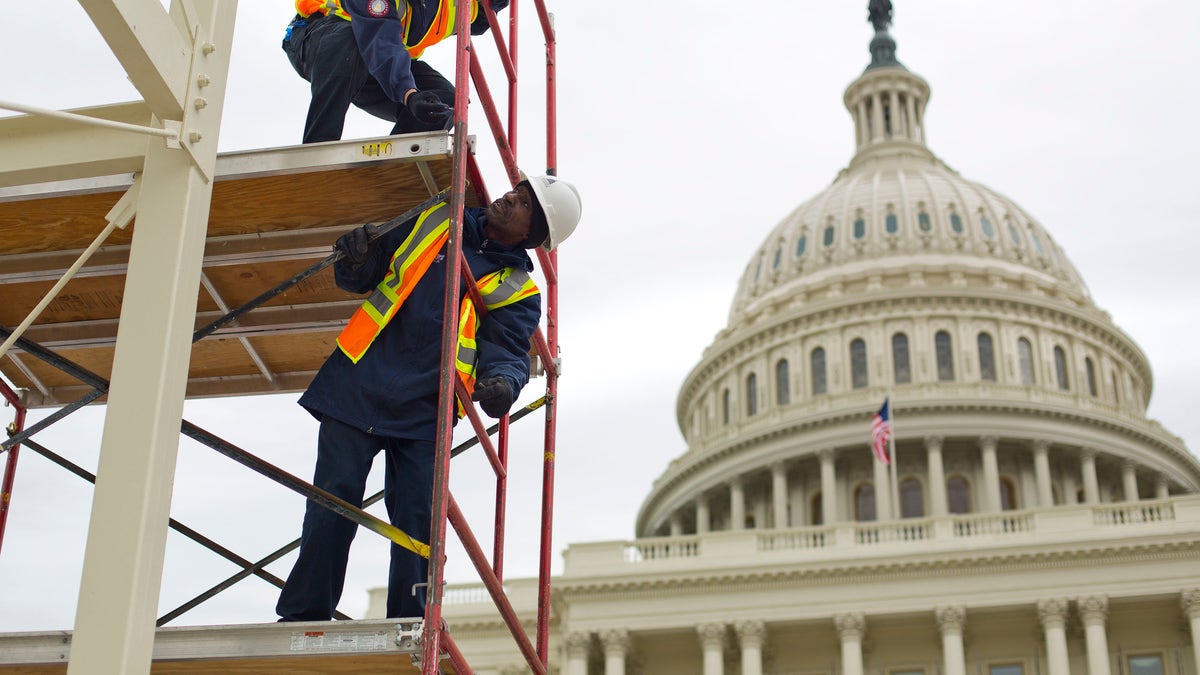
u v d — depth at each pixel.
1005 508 73.81
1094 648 51.06
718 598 54.28
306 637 5.80
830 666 54.62
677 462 82.12
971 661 53.44
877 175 93.81
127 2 5.80
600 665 55.44
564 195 7.59
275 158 6.55
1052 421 73.94
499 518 7.97
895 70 102.88
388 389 6.68
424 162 6.64
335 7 8.05
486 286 7.21
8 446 7.60
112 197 6.87
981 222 87.94
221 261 7.48
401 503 6.80
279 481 6.52
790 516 76.00
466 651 57.78
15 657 6.04
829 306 81.31
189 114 6.14
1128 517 54.28
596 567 56.22
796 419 75.19
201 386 9.15
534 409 8.98
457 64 6.71
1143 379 89.12
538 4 9.85
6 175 6.32
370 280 7.12
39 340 8.41
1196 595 50.75
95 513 5.60
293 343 8.76
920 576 53.41
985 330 79.88
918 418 73.19
